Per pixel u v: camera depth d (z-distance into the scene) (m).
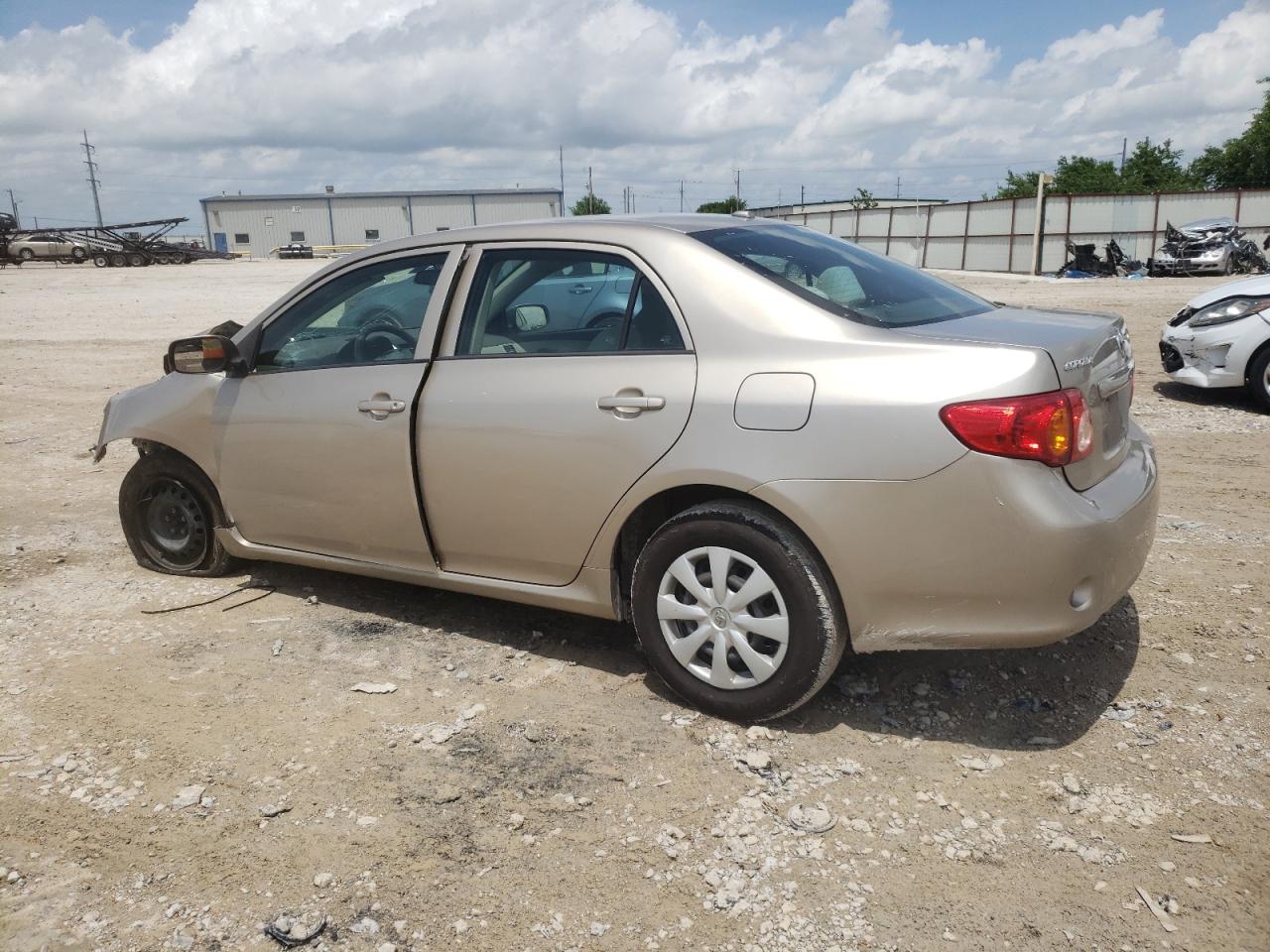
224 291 28.47
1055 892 2.54
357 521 4.15
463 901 2.56
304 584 4.83
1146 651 3.83
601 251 3.58
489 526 3.78
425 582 4.11
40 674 3.87
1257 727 3.27
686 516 3.33
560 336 3.62
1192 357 8.53
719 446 3.19
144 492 4.95
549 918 2.50
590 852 2.75
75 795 3.05
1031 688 3.58
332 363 4.23
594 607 3.66
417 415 3.85
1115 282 27.95
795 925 2.45
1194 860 2.64
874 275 3.70
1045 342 2.99
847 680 3.67
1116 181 63.62
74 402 10.41
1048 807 2.89
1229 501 5.76
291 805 2.99
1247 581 4.48
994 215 40.62
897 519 2.96
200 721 3.50
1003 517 2.86
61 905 2.58
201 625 4.36
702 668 3.43
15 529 5.87
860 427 2.98
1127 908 2.47
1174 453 6.96
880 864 2.67
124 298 26.22
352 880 2.65
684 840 2.79
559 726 3.42
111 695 3.69
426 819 2.91
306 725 3.47
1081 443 2.98
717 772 3.11
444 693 3.69
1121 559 3.07
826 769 3.11
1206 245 28.97
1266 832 2.74
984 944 2.37
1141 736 3.24
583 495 3.50
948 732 3.31
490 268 3.84
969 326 3.25
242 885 2.64
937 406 2.90
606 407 3.40
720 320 3.27
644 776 3.10
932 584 2.98
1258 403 8.23
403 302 4.06
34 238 53.69
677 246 3.44
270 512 4.46
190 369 4.43
